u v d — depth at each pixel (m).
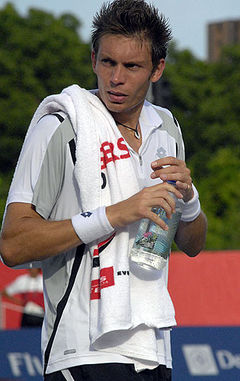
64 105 8.74
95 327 8.52
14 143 93.62
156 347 8.83
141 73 8.71
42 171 8.66
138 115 9.28
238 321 24.58
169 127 9.80
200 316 24.56
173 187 8.46
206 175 99.31
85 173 8.56
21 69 97.31
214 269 24.83
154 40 8.73
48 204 8.70
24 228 8.48
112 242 8.68
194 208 9.32
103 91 8.80
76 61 100.06
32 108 94.88
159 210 8.70
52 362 8.70
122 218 8.33
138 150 9.25
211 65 108.38
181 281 24.80
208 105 102.94
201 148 102.81
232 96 104.50
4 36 99.44
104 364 8.56
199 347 21.02
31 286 26.66
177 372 20.91
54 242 8.38
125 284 8.54
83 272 8.74
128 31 8.55
